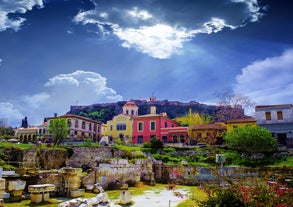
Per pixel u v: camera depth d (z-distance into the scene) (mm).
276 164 36219
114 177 29000
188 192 26406
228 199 8891
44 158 35812
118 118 68938
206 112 138125
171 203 20188
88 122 73000
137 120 65375
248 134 40719
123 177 30344
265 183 9375
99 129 77500
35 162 35062
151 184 32938
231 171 34562
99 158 40125
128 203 19859
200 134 59406
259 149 40188
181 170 36562
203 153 43094
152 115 66000
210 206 9141
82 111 145250
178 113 138125
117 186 27766
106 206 16500
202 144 54062
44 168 35156
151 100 144875
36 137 71938
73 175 22297
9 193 19141
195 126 61281
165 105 141375
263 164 37125
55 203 18719
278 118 50656
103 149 40969
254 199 8414
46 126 72250
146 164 35219
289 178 25172
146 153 43938
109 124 69500
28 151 36031
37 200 18594
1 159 33844
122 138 67000
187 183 35438
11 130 81688
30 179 22250
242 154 42031
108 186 27844
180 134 59969
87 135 71812
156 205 19406
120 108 140250
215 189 9492
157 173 37594
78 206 15203
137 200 21438
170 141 60562
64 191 22203
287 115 50094
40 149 36156
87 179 25562
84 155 39375
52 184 21438
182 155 44188
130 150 43188
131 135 66312
